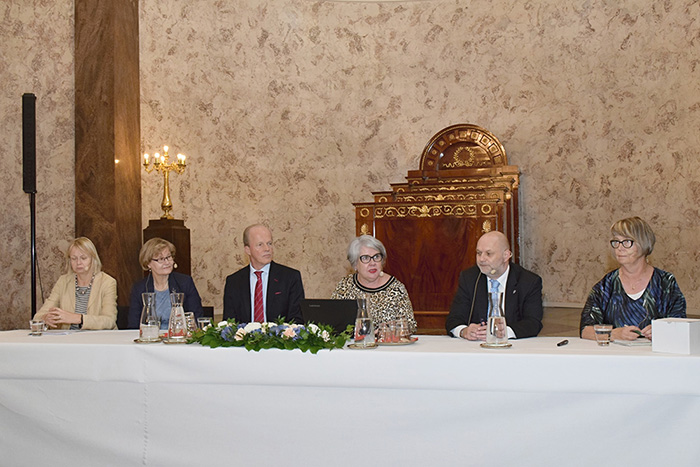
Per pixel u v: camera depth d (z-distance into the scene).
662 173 10.44
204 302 10.95
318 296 11.70
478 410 2.93
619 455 2.79
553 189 11.29
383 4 11.96
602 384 2.78
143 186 10.05
